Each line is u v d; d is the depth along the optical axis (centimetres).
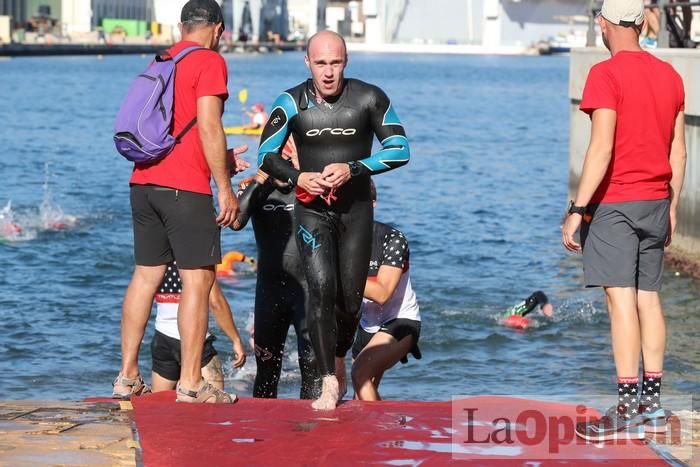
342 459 1447
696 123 4091
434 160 8300
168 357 2009
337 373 2009
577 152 5409
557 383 2638
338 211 1755
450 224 5316
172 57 1747
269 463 1429
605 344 3055
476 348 3008
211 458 1449
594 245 1611
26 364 2756
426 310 3434
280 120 1761
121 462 1427
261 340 2158
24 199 5728
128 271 3984
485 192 6562
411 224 5303
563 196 6469
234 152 1827
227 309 2033
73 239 4569
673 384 2525
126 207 5528
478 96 18512
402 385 2642
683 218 4212
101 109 12862
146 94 1727
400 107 15100
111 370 2725
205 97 1703
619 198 1589
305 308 2083
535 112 14512
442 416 1677
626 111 1580
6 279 3769
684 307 3475
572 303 3569
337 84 1741
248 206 2062
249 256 4344
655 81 1595
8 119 11094
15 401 1795
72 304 3425
